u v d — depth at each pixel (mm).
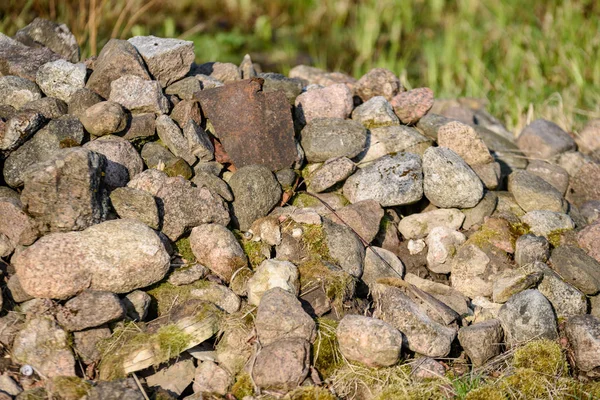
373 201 2490
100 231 2236
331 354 2211
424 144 2678
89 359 2172
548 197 2629
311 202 2533
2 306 2197
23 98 2525
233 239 2359
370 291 2400
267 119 2533
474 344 2252
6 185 2408
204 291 2291
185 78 2680
